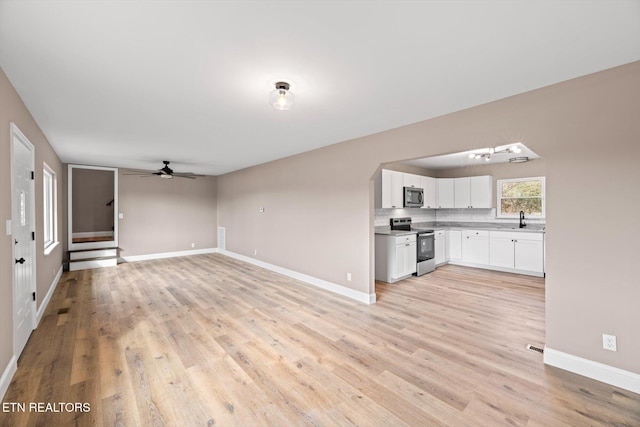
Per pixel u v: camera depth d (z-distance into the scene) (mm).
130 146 4535
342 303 3920
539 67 2061
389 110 2902
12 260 2277
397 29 1620
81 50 1826
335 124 3373
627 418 1775
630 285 2031
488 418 1789
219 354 2566
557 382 2141
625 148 2031
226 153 5102
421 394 2023
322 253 4648
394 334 2967
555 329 2344
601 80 2111
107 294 4324
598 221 2139
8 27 1575
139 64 2010
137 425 1724
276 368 2348
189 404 1917
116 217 6695
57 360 2447
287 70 2104
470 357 2512
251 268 6152
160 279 5219
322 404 1926
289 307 3766
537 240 5371
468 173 6754
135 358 2490
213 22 1552
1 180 2078
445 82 2295
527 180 6004
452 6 1430
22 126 2654
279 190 5641
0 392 1925
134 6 1417
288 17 1513
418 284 4875
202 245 8062
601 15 1496
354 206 4113
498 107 2629
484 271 5820
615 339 2086
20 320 2582
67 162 6004
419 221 6988
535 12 1475
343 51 1853
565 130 2268
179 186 7645
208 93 2500
